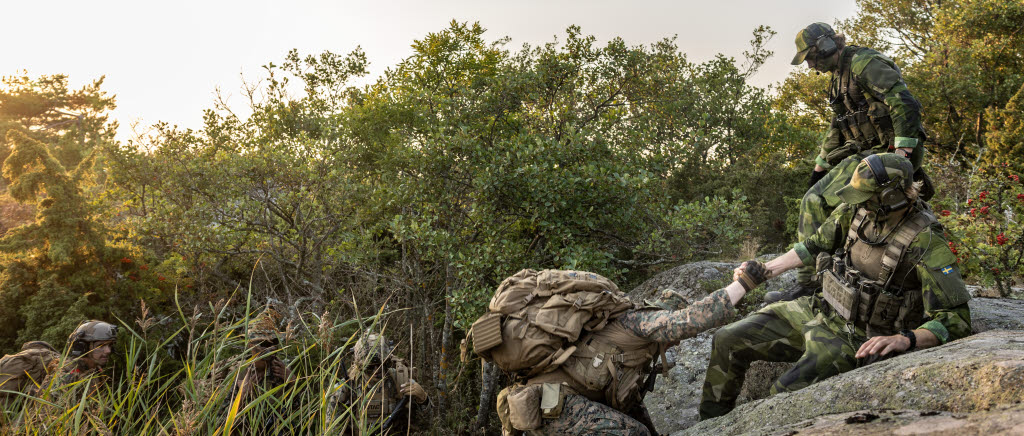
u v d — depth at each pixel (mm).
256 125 13148
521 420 2199
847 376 2141
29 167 8438
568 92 8547
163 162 10195
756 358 3178
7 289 7871
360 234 9859
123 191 10508
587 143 7219
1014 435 1186
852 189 2621
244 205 9414
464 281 6910
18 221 15672
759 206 13828
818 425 1648
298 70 13711
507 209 7254
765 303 3910
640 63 8750
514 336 2232
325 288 9852
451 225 7484
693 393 5191
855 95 3637
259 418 2252
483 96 8383
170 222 9461
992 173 7598
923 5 26234
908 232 2568
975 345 2119
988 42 20625
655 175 7375
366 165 11109
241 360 2207
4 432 1892
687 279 7746
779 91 26281
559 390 2189
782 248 12422
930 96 20094
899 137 3307
